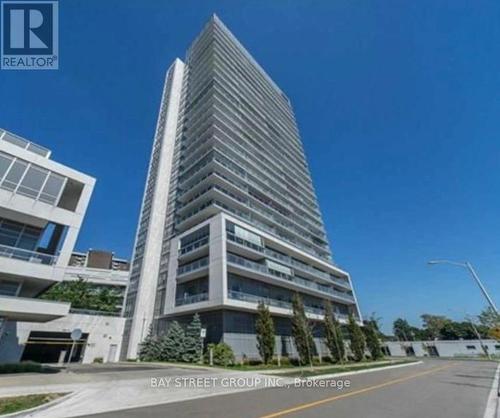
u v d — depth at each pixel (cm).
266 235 3931
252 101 6297
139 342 3569
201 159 4428
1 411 816
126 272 5550
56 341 3094
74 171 2089
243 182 4500
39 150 2123
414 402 1071
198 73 5975
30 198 1836
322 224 6431
